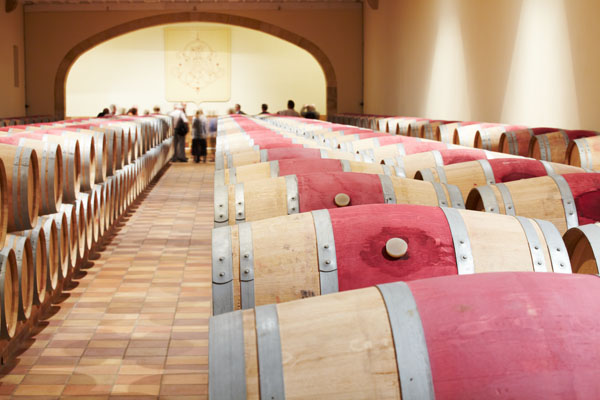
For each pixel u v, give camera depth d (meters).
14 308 3.87
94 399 3.61
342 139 7.86
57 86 22.06
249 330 1.63
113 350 4.33
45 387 3.76
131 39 25.09
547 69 8.76
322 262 2.54
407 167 5.47
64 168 5.38
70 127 7.75
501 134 7.30
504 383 1.52
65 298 5.48
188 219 9.41
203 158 20.03
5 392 3.69
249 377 1.56
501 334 1.57
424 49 14.96
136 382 3.83
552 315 1.59
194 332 4.68
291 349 1.58
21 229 4.03
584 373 1.52
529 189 3.63
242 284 2.53
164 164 16.92
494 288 1.68
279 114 19.66
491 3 10.77
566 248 2.77
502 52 10.34
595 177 3.66
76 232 5.62
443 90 13.55
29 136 5.32
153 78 25.34
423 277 2.53
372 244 2.57
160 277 6.18
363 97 22.81
